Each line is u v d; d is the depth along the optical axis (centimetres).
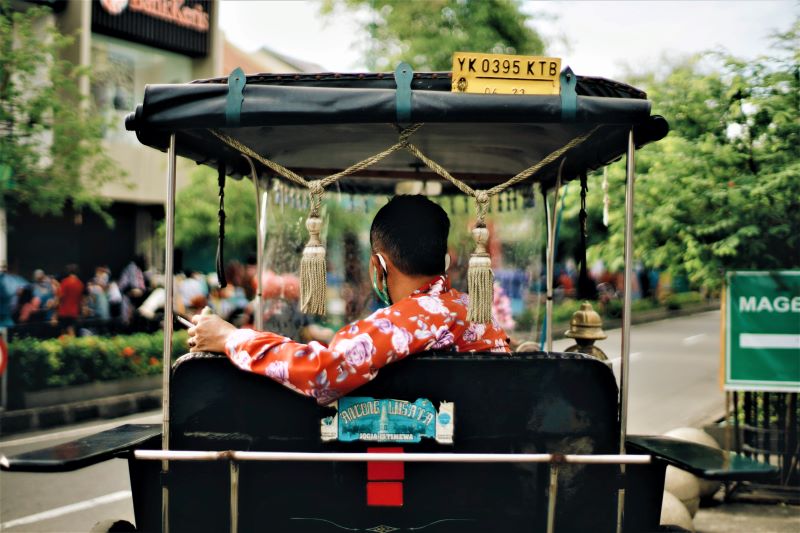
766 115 522
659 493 218
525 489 202
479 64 205
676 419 838
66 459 188
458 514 202
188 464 204
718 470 186
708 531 477
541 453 201
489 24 1170
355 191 409
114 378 987
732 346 541
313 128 265
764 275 533
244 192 1443
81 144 1138
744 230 514
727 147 539
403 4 1191
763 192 502
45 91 980
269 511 204
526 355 203
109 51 1611
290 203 377
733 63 536
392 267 228
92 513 527
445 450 202
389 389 202
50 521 508
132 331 1244
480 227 208
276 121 202
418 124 213
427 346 209
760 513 514
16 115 980
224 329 210
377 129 266
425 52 1158
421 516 202
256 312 357
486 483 202
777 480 549
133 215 1764
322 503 203
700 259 541
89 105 1188
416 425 202
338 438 202
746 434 568
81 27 1450
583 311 334
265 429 203
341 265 409
